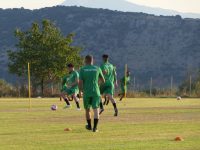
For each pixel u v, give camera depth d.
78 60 104.81
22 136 31.11
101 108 44.19
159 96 95.31
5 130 34.12
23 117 44.00
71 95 54.59
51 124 37.91
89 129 33.88
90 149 26.19
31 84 102.44
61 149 26.20
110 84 44.47
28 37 104.00
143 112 49.75
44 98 86.50
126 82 74.38
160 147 26.86
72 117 44.03
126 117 43.81
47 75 102.25
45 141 28.97
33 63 101.38
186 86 108.75
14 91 97.38
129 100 77.25
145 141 28.97
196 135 31.59
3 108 56.09
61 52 103.06
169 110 52.81
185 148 26.61
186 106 60.50
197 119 42.19
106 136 31.11
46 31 104.12
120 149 26.20
